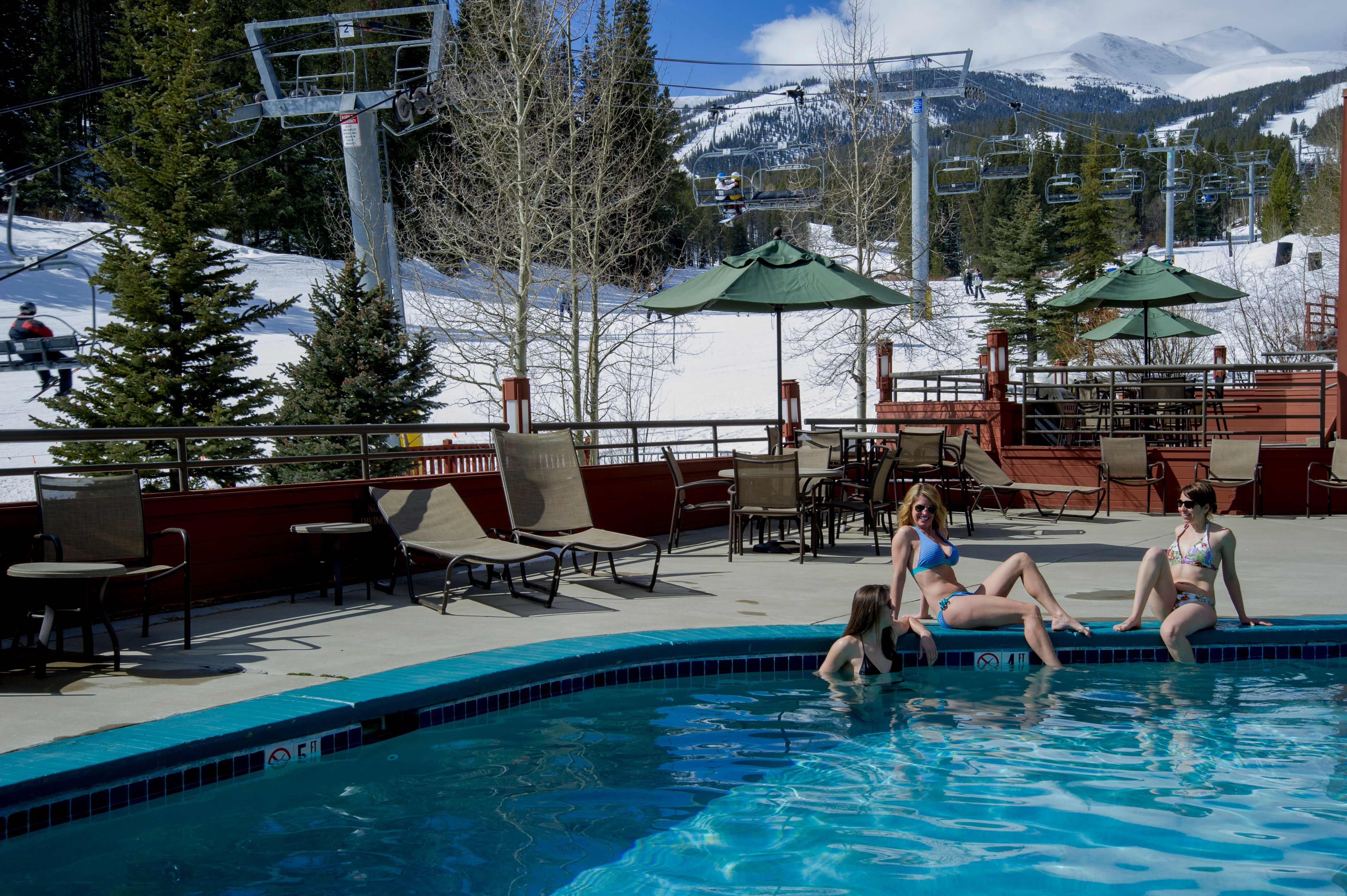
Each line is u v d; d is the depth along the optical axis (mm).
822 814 3562
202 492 6645
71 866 3102
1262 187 73750
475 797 3713
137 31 46156
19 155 59406
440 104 20219
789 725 4629
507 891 2965
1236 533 10352
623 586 7488
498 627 5988
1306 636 5840
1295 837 3357
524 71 19281
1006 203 70938
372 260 19234
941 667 5684
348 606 6672
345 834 3363
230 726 3871
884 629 5484
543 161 19781
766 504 8727
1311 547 9312
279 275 51344
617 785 3857
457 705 4621
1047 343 44062
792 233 27438
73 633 5781
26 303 20422
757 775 3975
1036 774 3977
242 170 20156
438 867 3125
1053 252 56781
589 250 21047
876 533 9234
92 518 5441
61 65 59406
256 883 3004
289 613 6434
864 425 17219
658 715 4777
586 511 7848
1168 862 3172
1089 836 3367
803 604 6758
